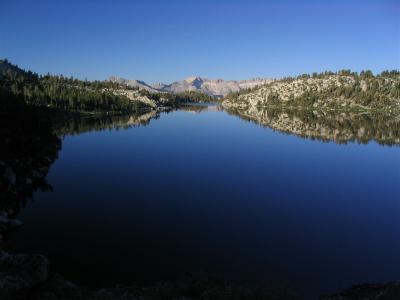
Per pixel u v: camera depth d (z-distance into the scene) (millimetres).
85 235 39781
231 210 48719
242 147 104875
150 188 59719
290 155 92438
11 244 37062
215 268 32344
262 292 22562
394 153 97375
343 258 34938
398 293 20812
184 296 22938
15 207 49125
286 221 44875
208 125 170875
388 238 39938
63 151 95625
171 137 126312
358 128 163750
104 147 102938
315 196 55844
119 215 46406
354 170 75375
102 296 22422
